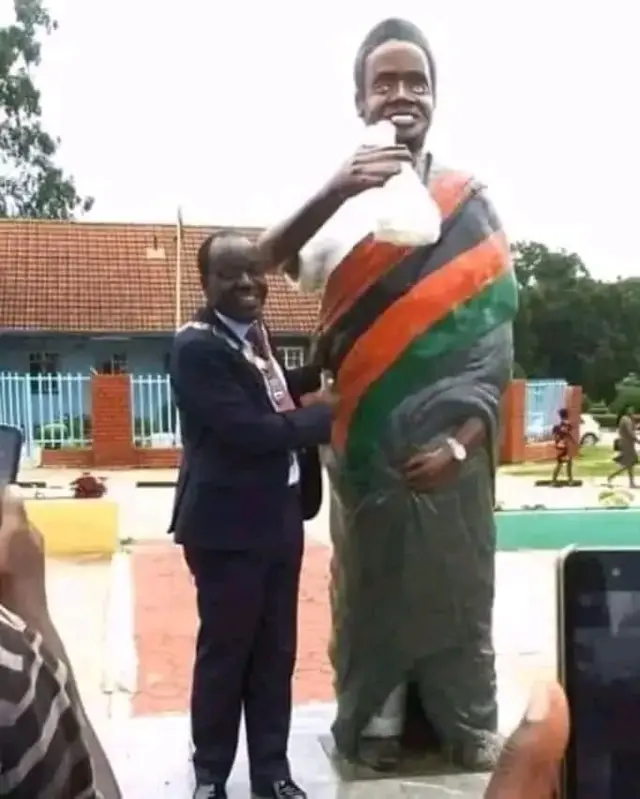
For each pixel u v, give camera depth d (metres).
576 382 43.78
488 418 3.27
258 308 3.09
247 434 2.95
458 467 3.24
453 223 3.27
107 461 18.31
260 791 3.18
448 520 3.28
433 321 3.22
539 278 47.91
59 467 18.27
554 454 20.42
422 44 3.31
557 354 43.94
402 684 3.42
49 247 23.11
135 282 22.52
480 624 3.39
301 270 3.34
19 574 1.27
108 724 4.20
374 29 3.34
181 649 5.66
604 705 1.39
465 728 3.41
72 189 36.81
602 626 1.40
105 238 23.45
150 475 17.23
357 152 3.02
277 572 3.15
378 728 3.43
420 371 3.24
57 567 8.23
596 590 1.40
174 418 19.02
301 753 3.62
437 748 3.52
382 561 3.32
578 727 1.39
